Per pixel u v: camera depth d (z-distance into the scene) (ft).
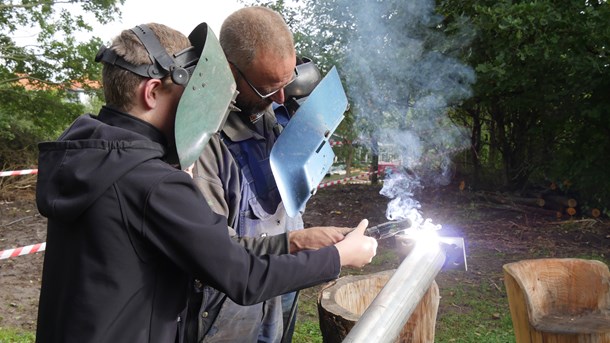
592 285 9.75
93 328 3.94
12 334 13.39
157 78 4.26
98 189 3.90
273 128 7.04
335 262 4.87
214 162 5.87
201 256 4.07
